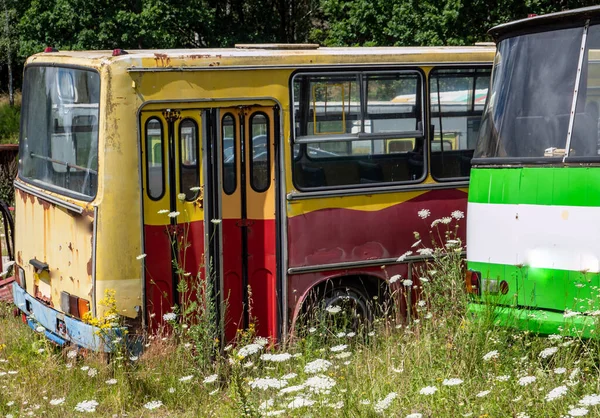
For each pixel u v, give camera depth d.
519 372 5.96
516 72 7.13
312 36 39.66
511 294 6.80
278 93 8.18
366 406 5.72
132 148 7.61
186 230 7.88
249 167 8.16
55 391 7.12
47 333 8.30
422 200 8.83
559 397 5.09
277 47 8.45
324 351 7.54
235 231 8.14
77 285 7.82
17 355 7.92
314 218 8.34
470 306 7.05
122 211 7.57
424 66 8.83
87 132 7.82
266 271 8.27
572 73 6.76
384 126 8.66
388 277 8.67
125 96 7.59
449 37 25.64
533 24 7.06
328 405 5.75
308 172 8.33
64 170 8.20
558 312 6.52
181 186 7.85
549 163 6.59
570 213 6.43
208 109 7.93
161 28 38.72
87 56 8.20
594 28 6.71
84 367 7.18
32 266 8.66
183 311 7.65
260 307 8.28
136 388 7.09
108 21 38.00
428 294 7.50
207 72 7.90
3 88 52.88
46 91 8.70
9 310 9.60
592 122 6.55
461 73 9.05
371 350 7.54
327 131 8.41
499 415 5.38
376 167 8.64
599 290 6.18
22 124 9.34
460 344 6.39
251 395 6.33
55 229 8.20
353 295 8.66
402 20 27.19
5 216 10.10
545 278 6.58
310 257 8.33
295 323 8.24
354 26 30.42
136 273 7.62
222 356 7.71
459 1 24.92
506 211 6.85
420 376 6.16
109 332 7.35
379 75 8.62
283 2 47.38
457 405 5.54
